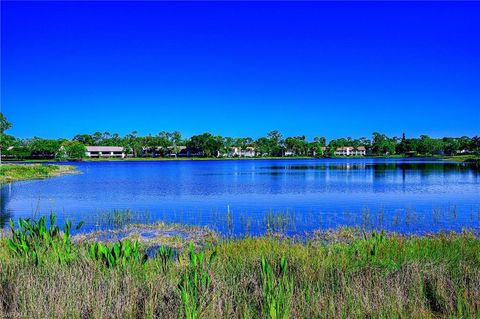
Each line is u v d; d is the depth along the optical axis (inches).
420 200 1198.9
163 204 1156.5
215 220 865.5
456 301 250.1
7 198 1320.1
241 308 237.0
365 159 6579.7
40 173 2578.7
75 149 5974.4
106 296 245.3
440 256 372.5
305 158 7578.7
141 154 7391.7
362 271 309.9
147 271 311.1
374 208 1034.1
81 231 738.8
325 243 580.7
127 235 680.4
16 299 239.8
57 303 231.0
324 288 271.0
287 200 1230.9
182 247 596.4
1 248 462.3
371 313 226.5
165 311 228.8
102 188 1679.4
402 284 274.7
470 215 897.5
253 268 323.0
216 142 7347.4
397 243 450.0
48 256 341.4
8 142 3715.6
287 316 215.8
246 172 2930.6
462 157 6230.3
